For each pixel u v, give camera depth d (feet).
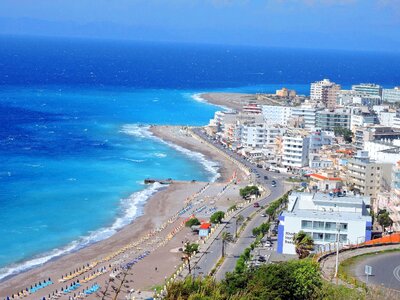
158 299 534.78
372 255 625.41
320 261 603.26
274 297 448.65
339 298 459.73
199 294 412.77
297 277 472.44
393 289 499.51
